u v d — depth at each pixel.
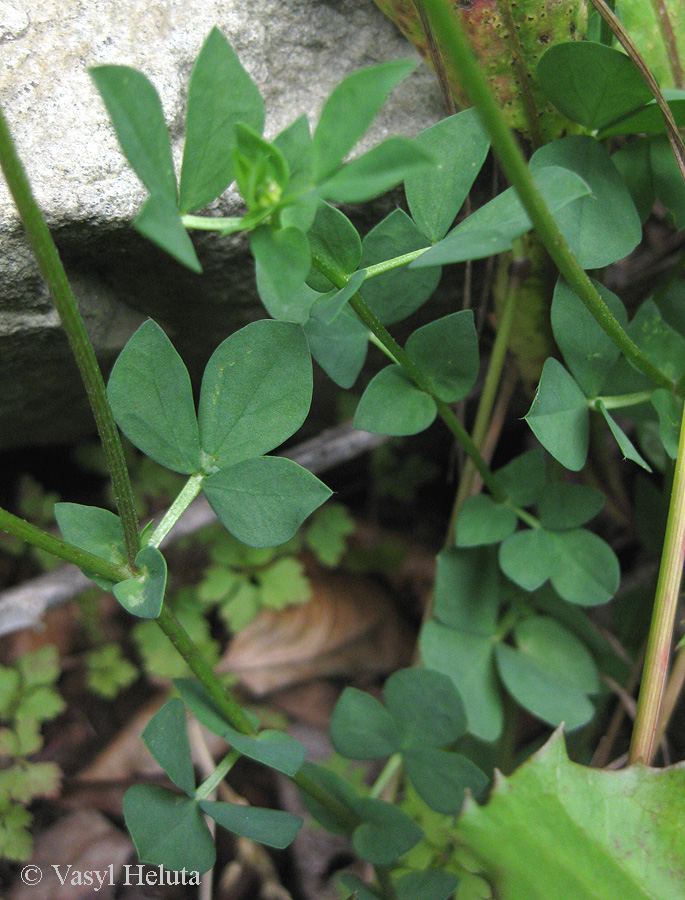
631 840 0.09
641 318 0.10
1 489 0.17
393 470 0.18
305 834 0.14
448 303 0.13
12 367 0.11
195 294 0.12
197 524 0.15
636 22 0.10
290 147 0.07
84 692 0.16
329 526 0.17
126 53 0.10
